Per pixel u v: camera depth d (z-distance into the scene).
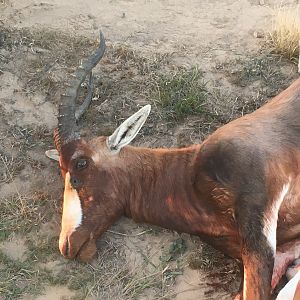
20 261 1.64
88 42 2.15
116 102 1.97
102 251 1.67
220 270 1.63
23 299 1.58
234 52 2.15
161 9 2.33
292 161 1.56
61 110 1.63
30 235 1.70
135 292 1.58
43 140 1.89
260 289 1.47
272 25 2.24
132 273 1.62
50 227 1.72
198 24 2.27
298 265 1.58
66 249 1.62
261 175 1.52
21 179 1.81
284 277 1.61
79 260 1.64
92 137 1.71
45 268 1.63
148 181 1.63
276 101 1.66
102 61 2.08
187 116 1.95
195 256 1.66
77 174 1.61
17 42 2.12
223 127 1.62
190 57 2.12
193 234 1.64
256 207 1.51
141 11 2.32
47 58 2.08
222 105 1.97
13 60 2.07
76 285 1.60
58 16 2.29
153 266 1.64
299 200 1.56
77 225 1.62
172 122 1.93
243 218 1.51
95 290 1.59
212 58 2.12
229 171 1.54
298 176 1.56
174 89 1.99
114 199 1.64
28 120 1.94
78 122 1.82
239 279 1.61
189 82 2.00
